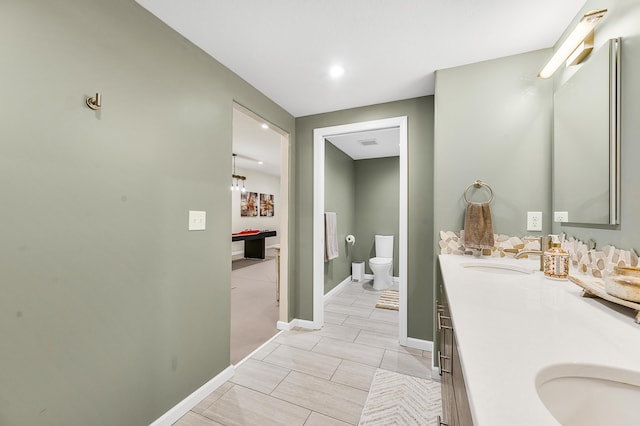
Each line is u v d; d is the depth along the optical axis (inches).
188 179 62.1
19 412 36.4
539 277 47.6
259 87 85.5
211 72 68.8
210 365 68.1
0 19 34.9
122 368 48.7
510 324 27.1
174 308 58.8
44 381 38.8
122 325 48.7
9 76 35.5
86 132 43.4
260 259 263.4
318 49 66.2
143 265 52.4
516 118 66.6
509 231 66.5
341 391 68.1
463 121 71.3
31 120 37.3
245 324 110.3
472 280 45.3
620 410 19.4
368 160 189.0
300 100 94.8
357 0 50.9
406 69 74.7
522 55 66.6
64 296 40.8
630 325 27.0
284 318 105.3
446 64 72.0
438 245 73.2
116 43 47.6
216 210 70.0
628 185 39.5
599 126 45.3
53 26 39.5
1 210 34.9
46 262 38.8
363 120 99.4
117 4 47.8
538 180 64.5
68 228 41.2
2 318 35.0
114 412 47.4
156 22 54.9
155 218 54.6
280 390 68.4
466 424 19.8
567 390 19.9
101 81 45.4
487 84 69.4
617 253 41.5
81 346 42.8
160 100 55.6
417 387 69.6
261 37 61.7
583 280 39.9
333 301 139.9
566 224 57.2
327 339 97.0
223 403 63.8
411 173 92.2
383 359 83.2
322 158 108.5
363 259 189.8
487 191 68.7
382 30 59.3
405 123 92.8
